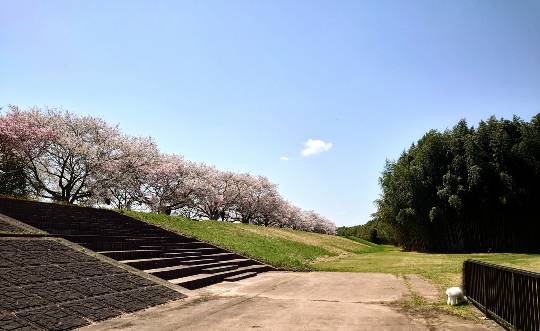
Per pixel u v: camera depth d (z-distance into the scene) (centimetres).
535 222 3319
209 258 1678
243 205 6525
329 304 977
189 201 5094
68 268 960
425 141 3838
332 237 5272
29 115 3441
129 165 3934
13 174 3131
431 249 3572
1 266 845
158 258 1341
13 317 640
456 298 930
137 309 844
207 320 784
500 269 715
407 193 3628
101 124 3812
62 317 693
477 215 3397
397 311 883
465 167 3459
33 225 1320
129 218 2091
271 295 1117
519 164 3353
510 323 674
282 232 3928
